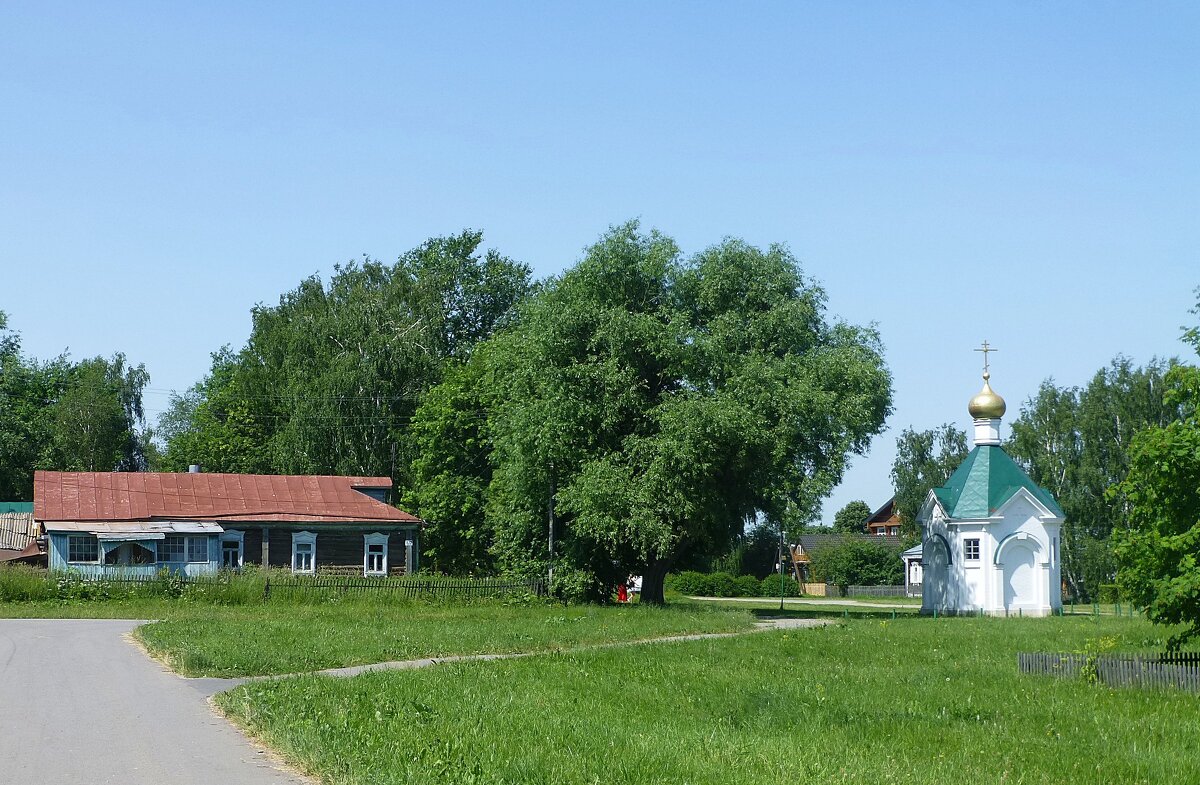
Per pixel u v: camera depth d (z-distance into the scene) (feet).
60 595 147.54
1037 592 176.45
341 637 97.04
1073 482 254.68
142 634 98.53
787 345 158.92
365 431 237.86
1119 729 51.03
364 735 44.52
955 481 183.62
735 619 131.85
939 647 94.68
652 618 131.85
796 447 154.81
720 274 160.35
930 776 40.65
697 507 150.92
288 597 151.74
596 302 160.15
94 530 185.16
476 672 70.74
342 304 252.21
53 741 45.62
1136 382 253.24
